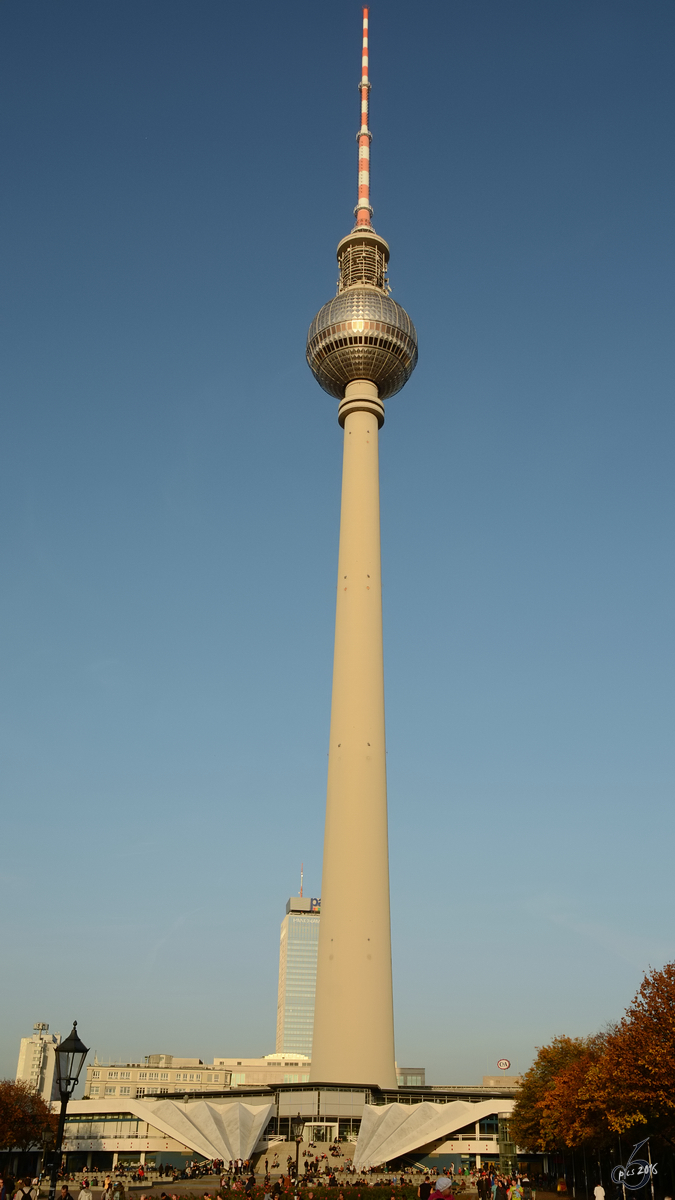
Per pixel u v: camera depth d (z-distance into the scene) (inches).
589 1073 3166.8
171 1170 4286.4
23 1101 4916.3
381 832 5516.7
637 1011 2928.2
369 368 6515.8
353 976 5142.7
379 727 5767.7
